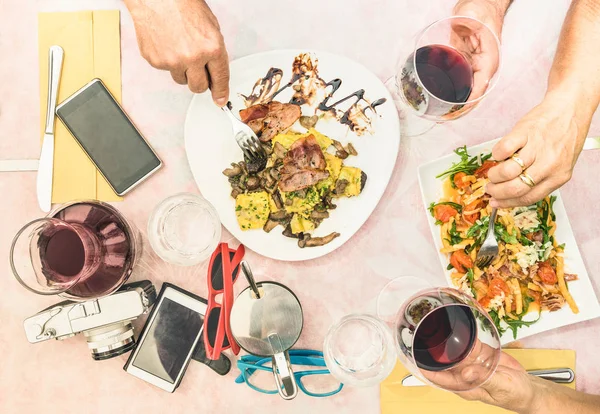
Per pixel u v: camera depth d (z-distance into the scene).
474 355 1.05
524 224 1.23
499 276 1.25
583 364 1.27
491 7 1.19
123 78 1.28
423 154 1.30
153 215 1.18
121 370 1.30
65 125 1.25
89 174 1.27
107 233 1.07
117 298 1.16
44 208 1.26
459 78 1.09
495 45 1.07
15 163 1.28
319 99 1.27
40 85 1.27
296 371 1.31
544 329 1.23
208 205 1.19
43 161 1.25
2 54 1.27
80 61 1.27
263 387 1.30
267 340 1.18
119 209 1.28
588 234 1.29
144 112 1.28
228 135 1.26
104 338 1.17
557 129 1.06
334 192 1.25
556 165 1.05
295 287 1.29
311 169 1.22
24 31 1.27
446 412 1.28
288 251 1.26
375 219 1.30
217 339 1.04
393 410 1.28
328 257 1.30
